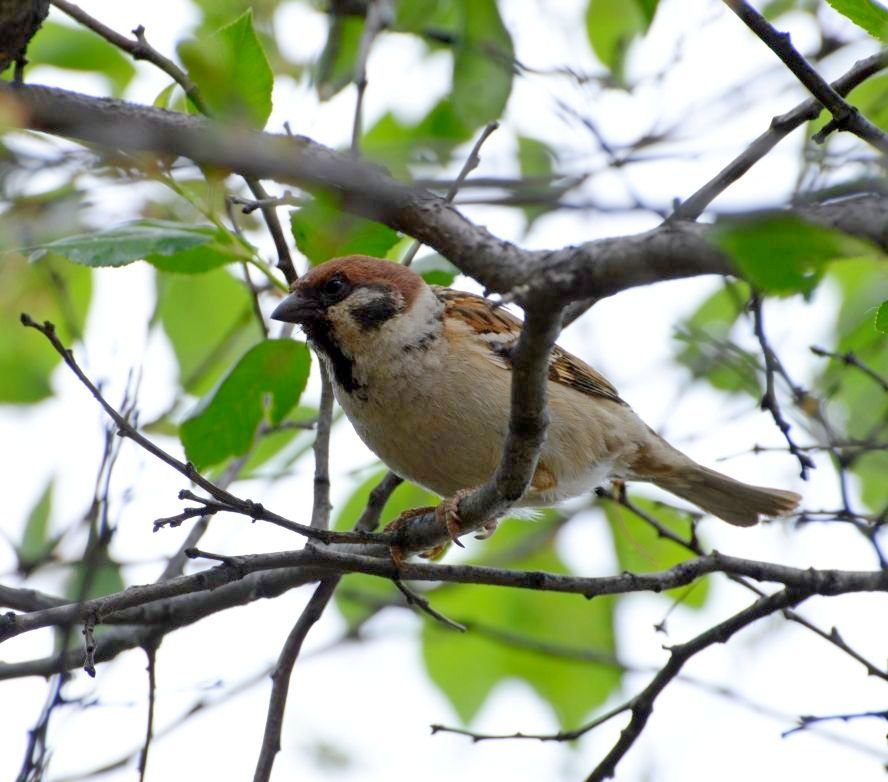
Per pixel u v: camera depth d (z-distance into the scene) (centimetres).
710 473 1075
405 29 1052
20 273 1091
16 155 675
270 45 1093
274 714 834
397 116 1197
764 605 862
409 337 921
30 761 677
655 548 1210
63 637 736
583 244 530
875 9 698
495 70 1024
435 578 785
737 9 706
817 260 414
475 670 1221
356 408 940
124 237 770
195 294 1096
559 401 984
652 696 858
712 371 1181
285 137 614
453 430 921
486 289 612
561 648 1158
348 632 1234
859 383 1091
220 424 870
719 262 481
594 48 1100
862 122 702
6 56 660
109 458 724
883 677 862
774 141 743
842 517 893
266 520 677
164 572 887
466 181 799
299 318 920
